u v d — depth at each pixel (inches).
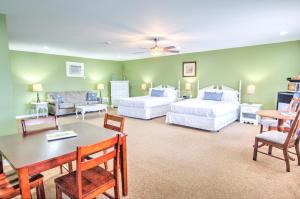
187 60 262.1
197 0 89.5
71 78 286.0
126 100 240.1
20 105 236.7
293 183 83.7
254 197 74.4
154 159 111.0
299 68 179.8
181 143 138.4
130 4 94.1
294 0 89.6
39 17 112.3
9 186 57.1
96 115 255.1
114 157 59.6
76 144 62.8
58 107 242.2
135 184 84.3
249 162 105.4
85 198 52.8
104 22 122.9
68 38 167.2
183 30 143.3
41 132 76.7
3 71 108.1
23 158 51.4
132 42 185.9
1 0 87.6
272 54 193.9
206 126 169.2
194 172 95.0
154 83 308.0
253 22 124.3
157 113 236.7
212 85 241.3
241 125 191.0
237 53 217.2
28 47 211.3
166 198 74.3
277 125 126.6
